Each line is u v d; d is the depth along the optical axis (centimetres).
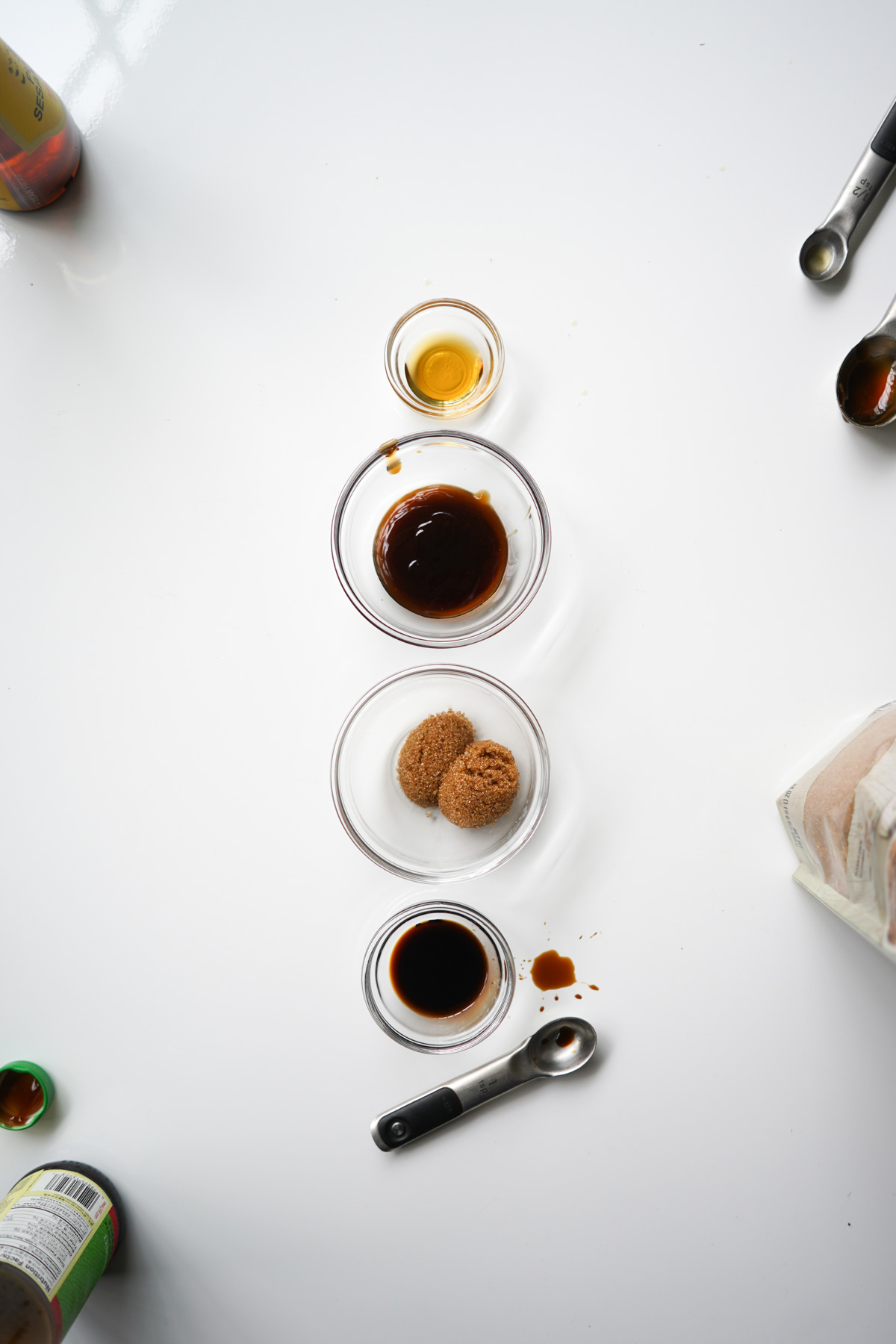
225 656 57
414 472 56
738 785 56
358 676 57
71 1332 56
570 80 56
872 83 56
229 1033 57
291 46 56
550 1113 56
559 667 56
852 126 56
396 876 56
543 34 56
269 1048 56
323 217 56
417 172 56
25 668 57
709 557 56
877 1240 56
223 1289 56
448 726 55
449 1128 56
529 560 56
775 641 56
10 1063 56
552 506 56
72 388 57
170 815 57
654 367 56
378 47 56
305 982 56
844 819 49
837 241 55
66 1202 53
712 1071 56
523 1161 56
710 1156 56
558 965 56
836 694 56
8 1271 49
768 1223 56
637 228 56
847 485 56
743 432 56
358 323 56
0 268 57
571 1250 56
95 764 57
